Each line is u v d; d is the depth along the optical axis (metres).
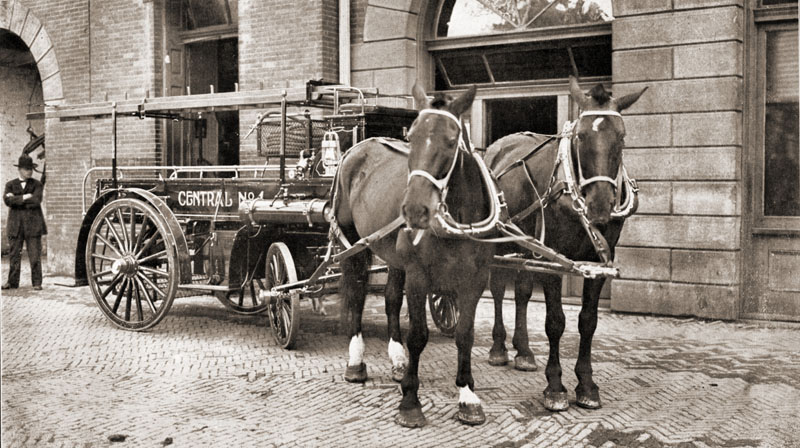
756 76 8.91
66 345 8.05
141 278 8.88
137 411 5.74
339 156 7.93
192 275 9.09
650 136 9.15
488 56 10.66
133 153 13.47
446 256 5.15
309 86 8.00
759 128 8.93
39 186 12.38
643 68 9.17
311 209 7.46
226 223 8.93
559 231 5.63
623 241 9.35
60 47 14.50
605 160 5.06
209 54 13.34
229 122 12.55
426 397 5.98
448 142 4.73
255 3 12.21
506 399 5.89
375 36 11.04
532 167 6.01
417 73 10.95
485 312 9.78
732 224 8.74
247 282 8.52
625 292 9.35
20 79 17.12
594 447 4.90
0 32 15.63
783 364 6.90
